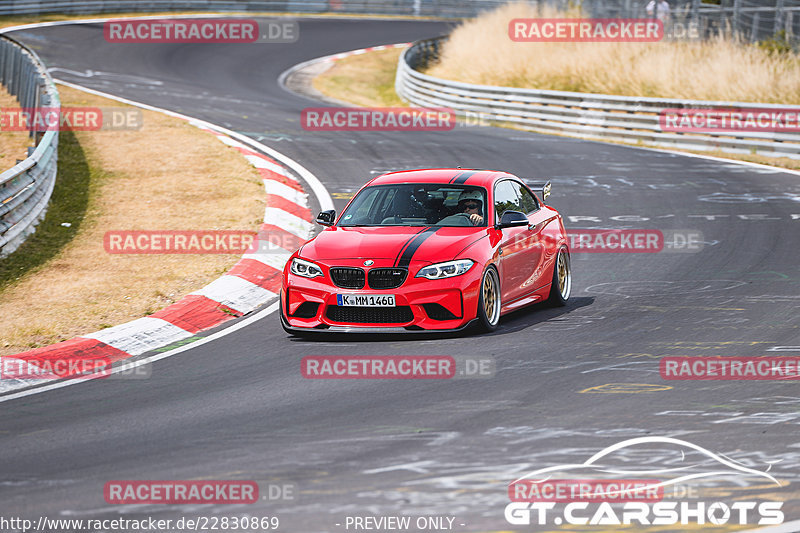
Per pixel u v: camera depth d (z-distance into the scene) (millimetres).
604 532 17781
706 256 46406
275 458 21906
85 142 73438
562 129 93875
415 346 32031
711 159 77062
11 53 94938
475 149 79375
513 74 119625
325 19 191625
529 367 29062
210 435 23797
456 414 24781
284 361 30844
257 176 63656
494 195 36281
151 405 26750
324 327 32781
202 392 27844
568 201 60562
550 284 37938
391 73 146250
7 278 43156
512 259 35094
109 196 58688
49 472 21641
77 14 165875
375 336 33625
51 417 26062
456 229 34625
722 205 58906
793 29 114250
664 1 122125
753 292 38938
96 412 26312
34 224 51906
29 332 34969
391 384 27750
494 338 32844
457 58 132625
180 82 119250
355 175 67188
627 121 88562
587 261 46438
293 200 58594
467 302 32375
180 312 37188
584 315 36281
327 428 23984
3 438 24359
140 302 38844
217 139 75688
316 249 33719
